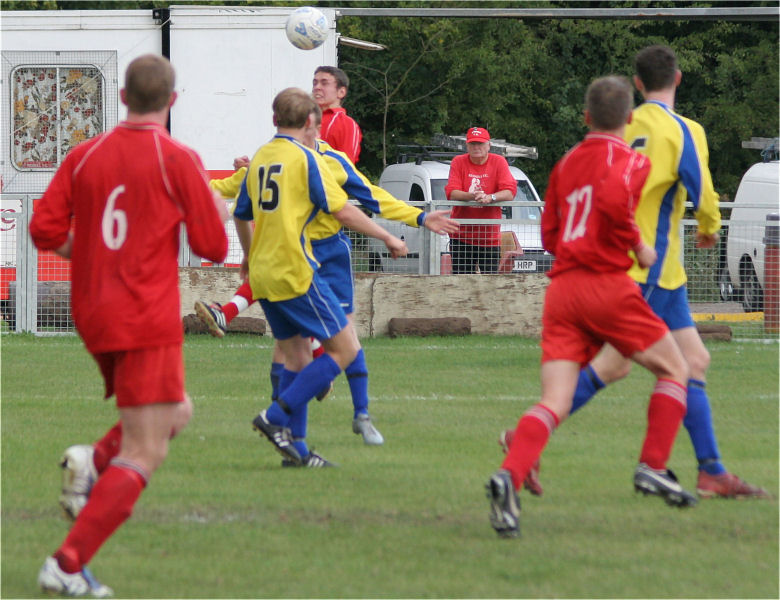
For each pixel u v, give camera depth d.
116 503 15.78
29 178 62.41
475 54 102.75
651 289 21.94
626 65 111.38
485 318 50.84
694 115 114.25
